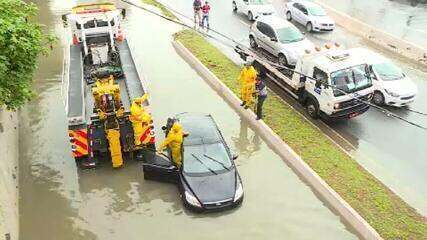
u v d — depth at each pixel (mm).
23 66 10195
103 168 13102
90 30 16594
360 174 12875
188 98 17109
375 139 14992
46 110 15984
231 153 12867
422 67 20859
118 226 11156
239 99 16531
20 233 10883
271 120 15562
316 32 24734
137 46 21562
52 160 13406
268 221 11430
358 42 23516
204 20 24047
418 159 13961
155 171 12359
